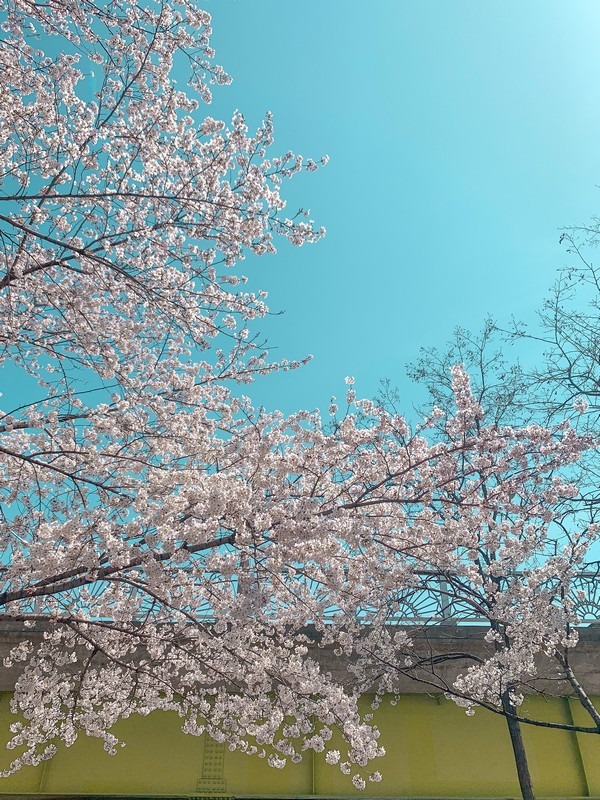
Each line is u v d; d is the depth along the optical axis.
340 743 9.98
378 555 6.67
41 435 6.79
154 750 9.80
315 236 7.66
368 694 10.41
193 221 7.90
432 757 9.92
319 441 6.31
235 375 8.75
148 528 6.00
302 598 7.29
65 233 7.79
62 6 6.89
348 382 6.80
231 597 6.74
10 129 7.09
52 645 8.02
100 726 7.82
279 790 9.59
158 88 7.71
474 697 8.15
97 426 6.65
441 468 6.50
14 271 7.07
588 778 9.80
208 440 7.00
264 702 7.04
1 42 6.87
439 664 9.91
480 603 9.26
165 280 7.74
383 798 9.51
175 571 6.32
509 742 10.11
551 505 7.05
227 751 9.85
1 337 7.23
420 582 9.26
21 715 9.83
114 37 7.27
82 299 7.52
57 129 7.24
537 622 7.48
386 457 6.77
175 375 8.42
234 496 5.82
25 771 9.53
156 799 9.41
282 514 5.82
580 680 9.94
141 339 8.64
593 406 9.39
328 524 5.95
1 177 6.93
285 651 7.74
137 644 8.12
